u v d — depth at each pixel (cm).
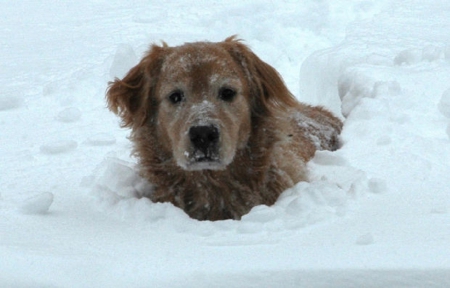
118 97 917
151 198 886
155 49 905
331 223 739
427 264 584
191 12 2316
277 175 900
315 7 2375
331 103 1473
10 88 1499
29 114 1336
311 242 668
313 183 868
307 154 1066
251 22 2245
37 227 738
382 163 966
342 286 575
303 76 1659
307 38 2180
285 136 920
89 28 2141
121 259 618
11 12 2453
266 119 895
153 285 575
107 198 838
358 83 1279
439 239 653
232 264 595
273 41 2159
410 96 1171
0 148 1140
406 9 2200
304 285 576
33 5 2567
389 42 1677
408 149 1009
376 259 596
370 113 1131
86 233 720
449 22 1950
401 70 1334
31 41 1989
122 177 884
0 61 1752
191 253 636
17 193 890
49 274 584
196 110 809
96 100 1408
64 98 1405
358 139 1081
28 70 1647
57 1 2625
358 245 642
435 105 1152
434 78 1259
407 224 717
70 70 1625
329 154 1041
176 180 877
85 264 600
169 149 863
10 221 759
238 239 699
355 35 1806
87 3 2573
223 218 888
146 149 888
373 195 840
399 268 579
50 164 1043
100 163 1013
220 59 856
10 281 581
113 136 1169
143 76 904
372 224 723
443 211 764
